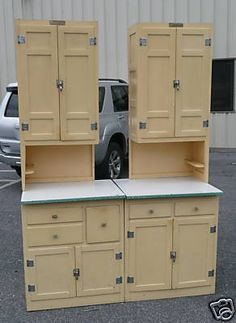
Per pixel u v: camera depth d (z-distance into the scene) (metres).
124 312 3.16
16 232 4.86
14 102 6.51
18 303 3.30
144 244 3.28
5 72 10.73
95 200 3.15
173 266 3.33
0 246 4.45
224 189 6.62
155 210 3.25
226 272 3.78
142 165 3.82
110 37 10.26
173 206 3.26
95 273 3.25
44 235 3.15
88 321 3.04
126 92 7.46
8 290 3.51
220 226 4.94
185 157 3.87
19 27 3.15
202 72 3.40
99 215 3.19
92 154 3.71
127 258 3.27
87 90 3.30
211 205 3.32
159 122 3.41
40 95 3.25
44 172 3.68
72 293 3.24
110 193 3.25
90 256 3.23
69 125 3.31
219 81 9.98
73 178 3.72
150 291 3.34
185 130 3.45
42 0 10.35
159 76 3.36
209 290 3.42
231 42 9.79
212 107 10.09
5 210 5.71
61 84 3.24
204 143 3.56
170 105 3.40
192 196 3.25
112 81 7.23
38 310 3.21
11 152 6.48
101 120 6.78
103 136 6.80
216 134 10.12
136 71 3.38
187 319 3.05
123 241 3.25
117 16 10.16
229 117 9.98
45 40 3.19
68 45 3.22
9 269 3.90
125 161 7.67
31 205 3.09
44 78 3.23
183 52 3.35
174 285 3.36
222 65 9.93
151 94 3.38
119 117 7.20
